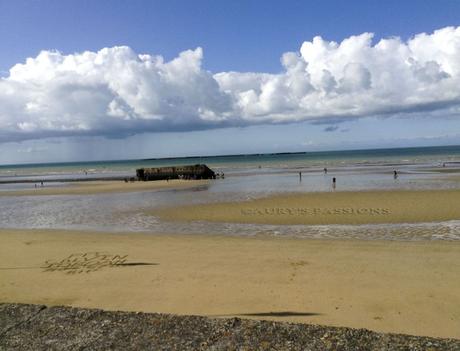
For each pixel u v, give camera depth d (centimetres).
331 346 367
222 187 4131
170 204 2827
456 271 1009
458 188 3158
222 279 991
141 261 1195
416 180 4050
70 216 2433
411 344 369
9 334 411
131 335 401
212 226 1922
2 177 8862
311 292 878
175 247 1388
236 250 1308
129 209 2645
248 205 2589
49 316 452
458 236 1536
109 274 1067
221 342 381
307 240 1483
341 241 1448
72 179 6806
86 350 374
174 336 396
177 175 5844
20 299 897
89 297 897
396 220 1919
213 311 789
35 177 8219
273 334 395
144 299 871
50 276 1072
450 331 679
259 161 13488
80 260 1238
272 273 1027
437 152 16288
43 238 1664
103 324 428
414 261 1116
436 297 830
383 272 1013
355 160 11094
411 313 755
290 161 12306
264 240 1505
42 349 379
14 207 3030
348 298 838
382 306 791
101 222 2153
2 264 1223
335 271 1030
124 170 11088
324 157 15362
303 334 394
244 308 799
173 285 957
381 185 3638
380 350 358
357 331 397
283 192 3319
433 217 1962
